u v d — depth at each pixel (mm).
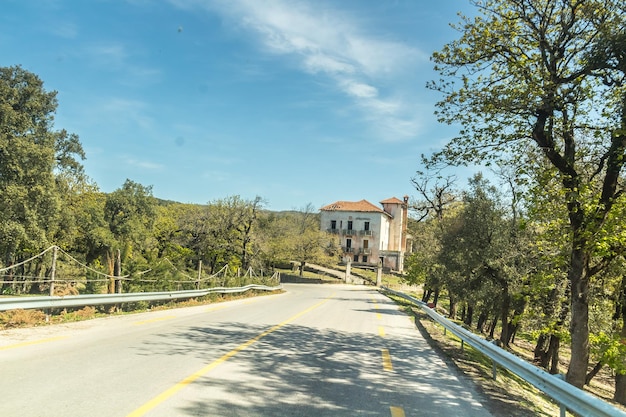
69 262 37750
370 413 6074
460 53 13758
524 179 14828
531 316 21047
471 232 25281
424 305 22328
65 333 11008
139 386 6441
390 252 96125
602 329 19359
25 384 6242
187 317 16391
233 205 48531
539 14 13344
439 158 15047
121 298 16172
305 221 110250
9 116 37219
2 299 10820
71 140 50562
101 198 52812
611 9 12531
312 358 9859
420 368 9945
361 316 22094
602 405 5055
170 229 54719
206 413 5410
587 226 12789
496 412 6848
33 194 36625
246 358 9164
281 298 33562
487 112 13516
